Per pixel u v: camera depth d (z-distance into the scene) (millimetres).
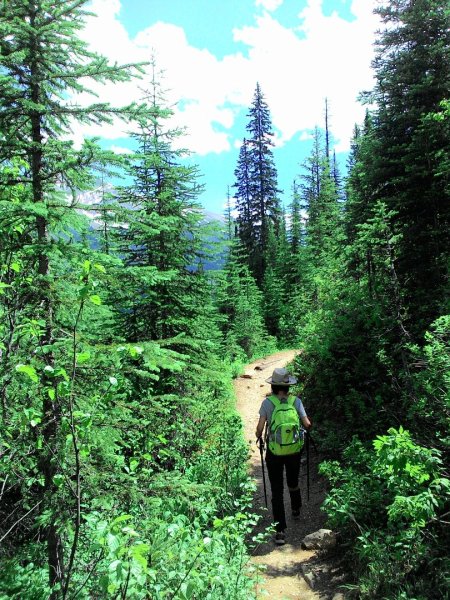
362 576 4242
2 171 3781
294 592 4508
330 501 5184
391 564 4047
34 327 3297
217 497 5855
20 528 4199
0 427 3139
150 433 4051
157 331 8781
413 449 3400
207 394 9586
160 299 8453
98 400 3357
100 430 3453
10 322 3449
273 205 41969
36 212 3193
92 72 3775
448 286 6840
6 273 3691
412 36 9109
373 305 7520
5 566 3596
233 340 24188
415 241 8219
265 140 41844
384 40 9422
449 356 4809
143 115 4059
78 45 3855
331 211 29203
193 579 2943
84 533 3787
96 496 3332
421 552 3912
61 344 3369
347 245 10188
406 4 9398
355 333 8320
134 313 8414
